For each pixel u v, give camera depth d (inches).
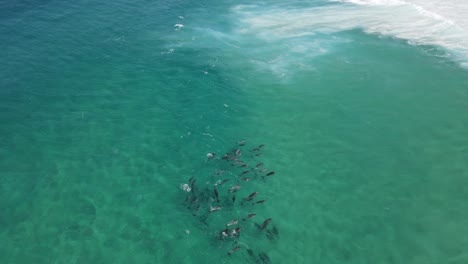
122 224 844.0
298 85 1408.7
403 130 1152.2
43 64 1469.0
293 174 999.0
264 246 798.5
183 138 1133.1
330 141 1120.8
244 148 1099.9
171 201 912.3
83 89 1341.0
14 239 796.6
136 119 1206.3
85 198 908.6
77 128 1151.0
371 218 861.8
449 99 1288.1
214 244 804.0
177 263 761.0
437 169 997.2
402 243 798.5
